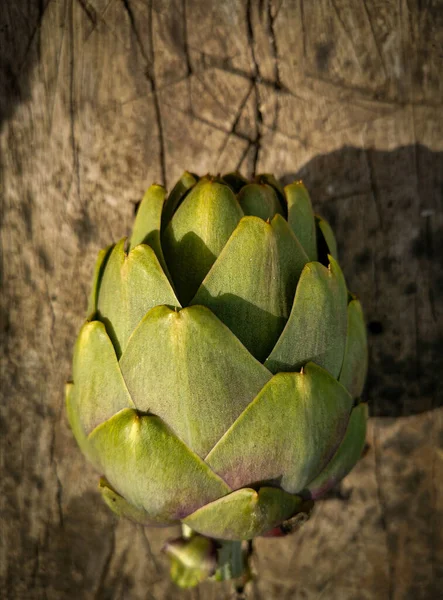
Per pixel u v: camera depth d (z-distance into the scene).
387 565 0.34
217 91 0.33
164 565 0.35
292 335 0.25
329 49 0.32
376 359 0.34
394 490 0.34
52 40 0.33
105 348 0.26
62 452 0.35
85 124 0.33
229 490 0.25
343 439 0.27
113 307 0.26
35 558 0.36
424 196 0.33
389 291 0.33
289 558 0.35
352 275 0.33
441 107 0.32
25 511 0.35
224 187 0.26
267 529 0.26
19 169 0.34
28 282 0.34
